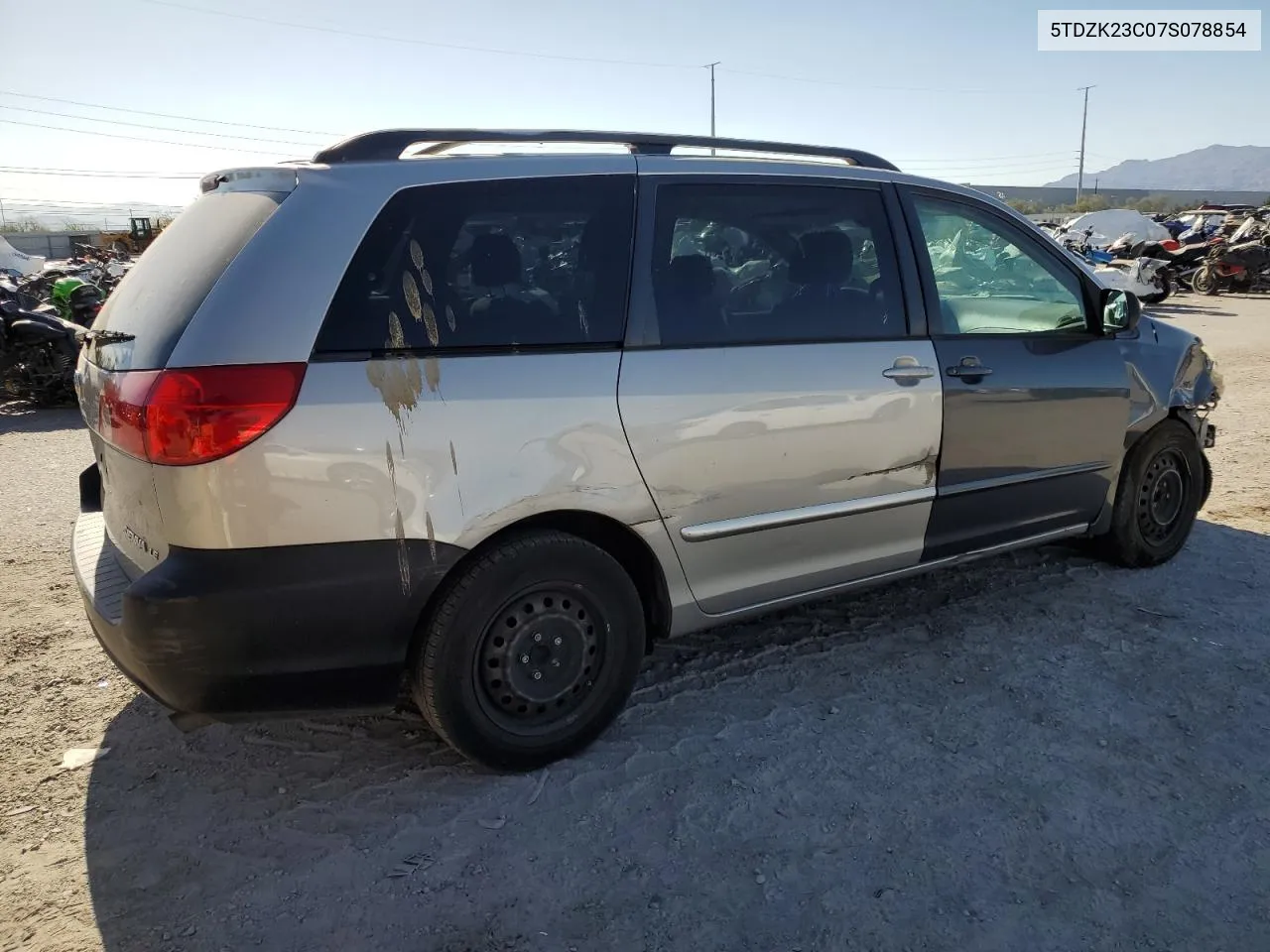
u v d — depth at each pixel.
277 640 2.51
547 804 2.82
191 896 2.45
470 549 2.72
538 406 2.76
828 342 3.33
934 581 4.52
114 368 2.65
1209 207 33.75
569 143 3.07
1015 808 2.79
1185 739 3.17
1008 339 3.80
